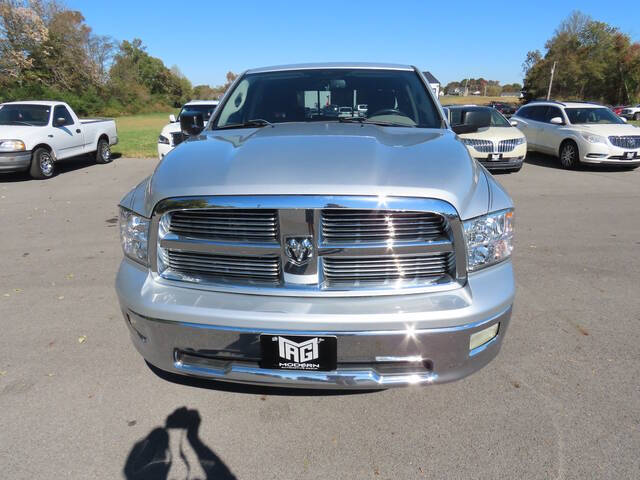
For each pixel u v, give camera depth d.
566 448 2.10
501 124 10.80
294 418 2.33
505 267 2.12
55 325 3.29
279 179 1.89
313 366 1.93
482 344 2.03
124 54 71.19
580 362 2.77
